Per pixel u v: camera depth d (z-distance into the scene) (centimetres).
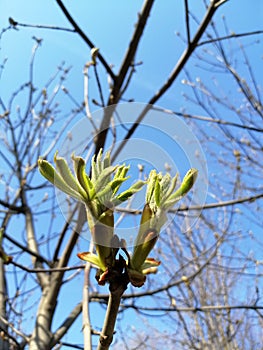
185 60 67
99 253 17
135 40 63
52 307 72
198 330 139
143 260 17
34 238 87
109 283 16
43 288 76
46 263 78
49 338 68
